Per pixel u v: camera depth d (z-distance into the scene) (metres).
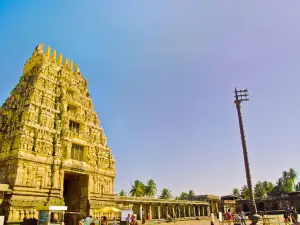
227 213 34.47
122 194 109.81
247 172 30.70
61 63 48.28
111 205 46.19
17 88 44.00
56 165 37.44
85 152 44.28
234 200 102.75
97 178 45.22
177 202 72.62
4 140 36.69
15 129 36.47
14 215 30.78
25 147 34.78
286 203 96.12
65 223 42.22
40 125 38.00
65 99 44.06
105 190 46.91
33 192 33.81
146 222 50.31
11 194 31.72
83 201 41.88
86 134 45.81
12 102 41.47
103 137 50.84
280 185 141.88
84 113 48.62
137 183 109.00
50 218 27.48
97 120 51.22
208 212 91.75
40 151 36.41
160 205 65.38
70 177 44.78
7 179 33.34
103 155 48.72
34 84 40.44
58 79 45.56
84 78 53.12
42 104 39.94
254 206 29.19
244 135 32.47
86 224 33.47
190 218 72.19
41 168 35.84
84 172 41.94
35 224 31.80
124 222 38.38
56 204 34.81
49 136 38.59
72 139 41.81
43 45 48.06
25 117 36.75
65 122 42.03
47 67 44.28
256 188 144.88
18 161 33.22
